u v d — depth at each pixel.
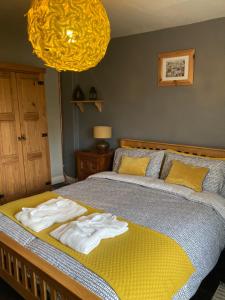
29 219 1.99
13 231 1.93
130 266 1.47
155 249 1.64
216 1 2.43
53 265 1.54
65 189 2.86
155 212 2.24
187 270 1.67
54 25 1.45
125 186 2.94
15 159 3.62
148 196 2.63
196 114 3.22
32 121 3.77
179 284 1.57
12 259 1.86
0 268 2.01
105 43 1.67
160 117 3.55
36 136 3.85
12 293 2.08
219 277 2.24
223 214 2.34
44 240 1.77
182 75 3.24
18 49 3.92
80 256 1.57
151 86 3.57
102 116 4.23
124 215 2.18
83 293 1.30
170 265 1.58
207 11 2.70
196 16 2.86
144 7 2.58
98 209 2.30
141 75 3.65
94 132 3.96
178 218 2.12
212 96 3.06
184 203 2.45
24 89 3.62
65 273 1.47
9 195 3.60
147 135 3.73
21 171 3.71
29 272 1.69
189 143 3.34
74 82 4.46
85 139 4.57
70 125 4.66
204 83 3.10
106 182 3.09
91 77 4.24
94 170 3.90
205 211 2.29
